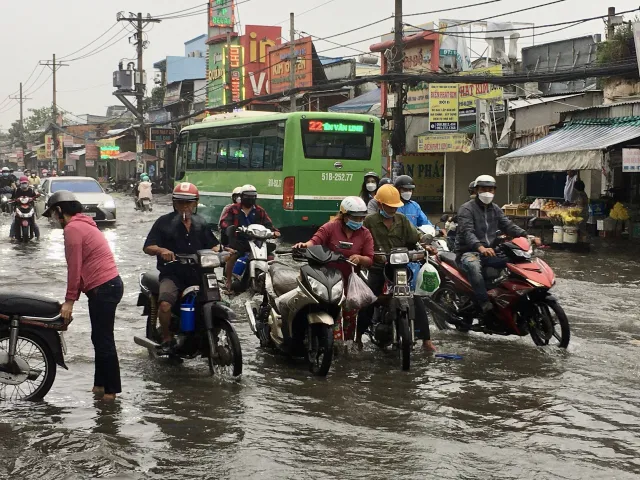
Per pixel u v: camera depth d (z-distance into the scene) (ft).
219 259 24.00
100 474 16.07
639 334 31.07
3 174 110.32
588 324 33.12
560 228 63.57
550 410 20.94
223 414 20.43
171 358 26.40
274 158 66.95
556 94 86.38
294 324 25.21
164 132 177.47
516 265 28.22
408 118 107.86
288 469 16.53
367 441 18.35
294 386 23.36
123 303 37.19
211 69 172.35
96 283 21.39
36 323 21.24
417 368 25.68
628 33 74.79
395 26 83.41
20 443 17.88
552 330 28.45
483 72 90.22
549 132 80.43
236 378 23.97
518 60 117.70
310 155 65.10
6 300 21.12
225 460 17.02
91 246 21.45
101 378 22.08
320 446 17.98
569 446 18.08
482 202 29.19
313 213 65.36
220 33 174.19
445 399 22.00
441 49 105.70
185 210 24.40
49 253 60.08
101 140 245.45
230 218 40.65
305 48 132.77
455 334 31.53
